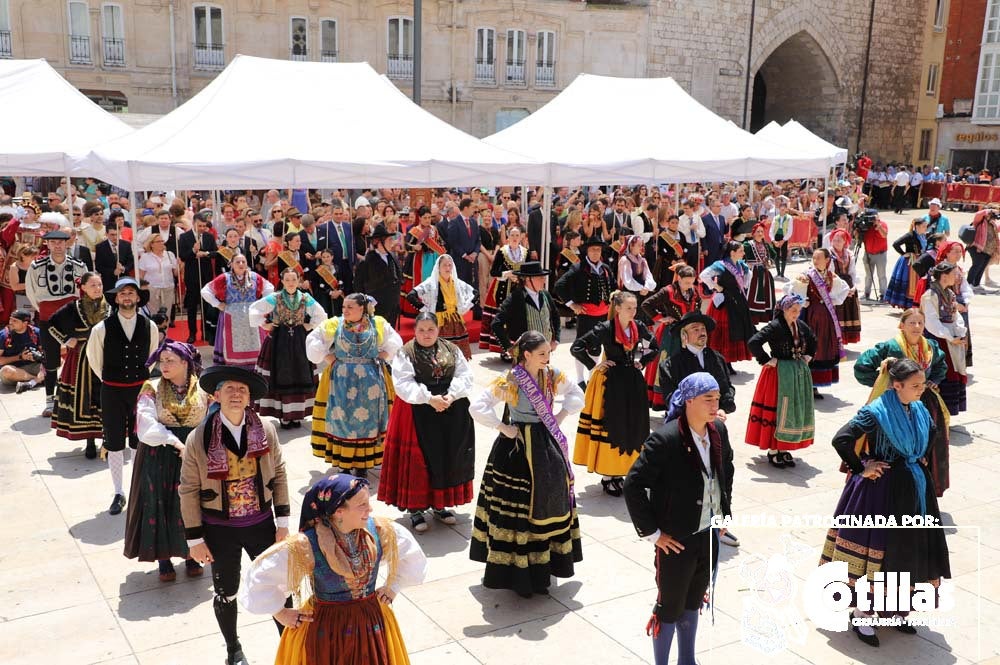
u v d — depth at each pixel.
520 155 12.15
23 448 7.59
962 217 30.89
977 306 15.16
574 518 5.11
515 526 4.92
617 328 6.40
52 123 13.26
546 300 8.81
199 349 11.25
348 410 6.54
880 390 5.78
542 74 31.28
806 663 4.43
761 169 13.69
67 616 4.82
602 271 9.42
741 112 35.50
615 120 13.62
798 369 7.14
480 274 12.70
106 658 4.41
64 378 7.14
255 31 27.41
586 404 6.59
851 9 37.34
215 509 4.06
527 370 4.92
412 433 5.81
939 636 4.72
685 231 13.23
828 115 38.59
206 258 10.98
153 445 5.04
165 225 11.05
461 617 4.86
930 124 40.69
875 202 34.50
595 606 4.99
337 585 3.32
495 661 4.41
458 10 29.56
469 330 12.12
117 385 6.07
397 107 11.72
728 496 4.11
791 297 7.09
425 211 12.02
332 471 7.06
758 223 11.88
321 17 28.06
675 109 14.23
